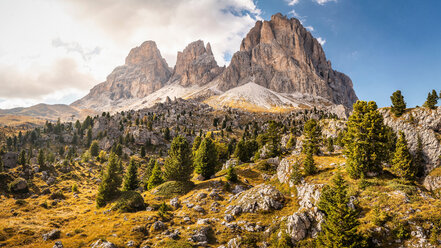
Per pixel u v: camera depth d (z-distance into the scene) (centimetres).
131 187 8194
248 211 4831
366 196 4191
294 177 5628
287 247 3575
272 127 8994
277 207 4853
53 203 6869
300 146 9256
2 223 4359
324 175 5309
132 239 3878
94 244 3622
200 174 7862
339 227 3173
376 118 5059
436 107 7025
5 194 7106
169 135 19000
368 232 3341
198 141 12294
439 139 6359
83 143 18038
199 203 5434
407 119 7394
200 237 3972
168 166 7162
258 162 8181
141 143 17338
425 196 3875
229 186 6303
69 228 4594
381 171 4997
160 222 4394
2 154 11575
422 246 2983
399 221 3372
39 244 3734
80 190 8900
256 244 3875
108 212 5300
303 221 3856
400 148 5078
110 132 19625
